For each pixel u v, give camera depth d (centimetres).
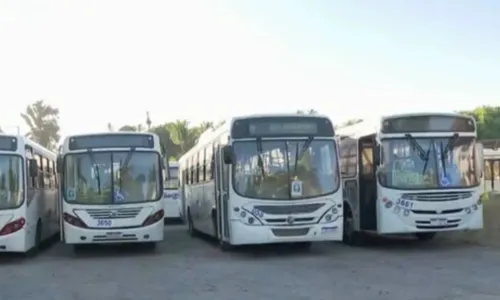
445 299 986
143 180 1688
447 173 1645
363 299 998
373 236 2036
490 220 1797
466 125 1680
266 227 1527
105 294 1105
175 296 1068
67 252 1864
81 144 1691
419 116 1661
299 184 1552
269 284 1168
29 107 6231
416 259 1491
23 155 1593
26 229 1579
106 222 1647
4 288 1196
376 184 1669
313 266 1405
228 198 1569
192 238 2298
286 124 1584
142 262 1566
